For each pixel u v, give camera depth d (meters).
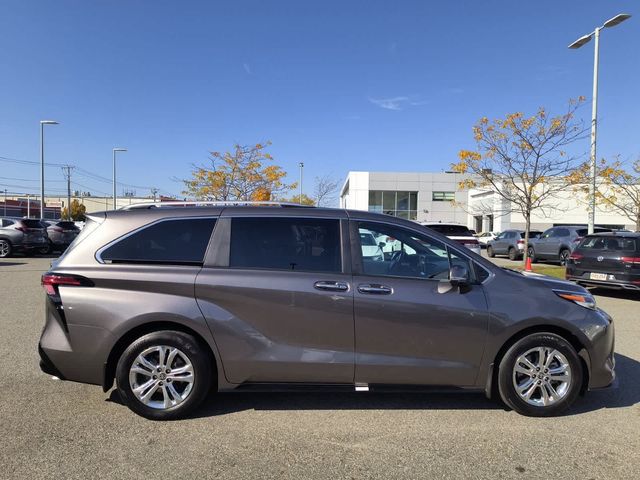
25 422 3.86
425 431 3.79
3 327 7.03
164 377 3.89
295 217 4.17
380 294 3.96
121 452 3.39
